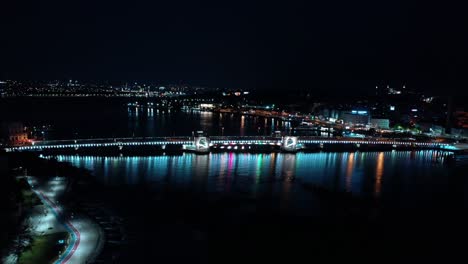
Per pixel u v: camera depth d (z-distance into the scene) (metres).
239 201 189.62
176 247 136.88
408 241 151.75
